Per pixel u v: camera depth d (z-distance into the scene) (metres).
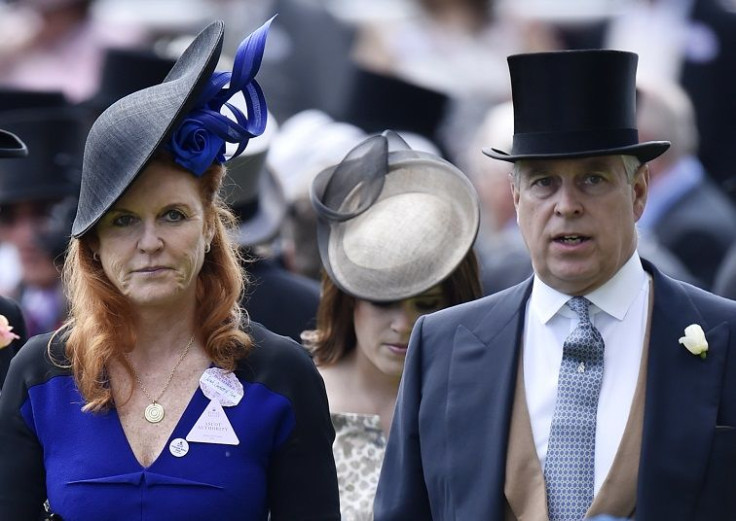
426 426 13.14
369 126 26.77
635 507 12.40
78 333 12.16
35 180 20.67
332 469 12.38
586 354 12.80
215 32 11.95
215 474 11.95
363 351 15.45
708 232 22.72
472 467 12.82
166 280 11.91
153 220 11.91
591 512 12.40
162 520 11.85
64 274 12.53
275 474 12.17
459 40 31.58
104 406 12.08
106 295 12.15
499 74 31.47
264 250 17.56
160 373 12.20
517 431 12.78
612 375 12.77
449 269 15.18
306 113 29.94
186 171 11.97
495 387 12.97
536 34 31.62
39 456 12.20
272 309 17.05
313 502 12.16
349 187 15.77
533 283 13.21
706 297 13.02
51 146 20.84
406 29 31.52
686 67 29.94
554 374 12.87
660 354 12.70
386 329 15.26
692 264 22.66
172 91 11.86
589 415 12.66
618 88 12.74
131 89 21.81
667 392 12.59
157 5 31.55
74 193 20.83
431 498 13.08
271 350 12.30
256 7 31.78
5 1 31.06
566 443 12.63
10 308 14.88
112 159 11.80
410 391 13.35
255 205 17.84
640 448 12.48
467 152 28.62
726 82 29.69
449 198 15.63
